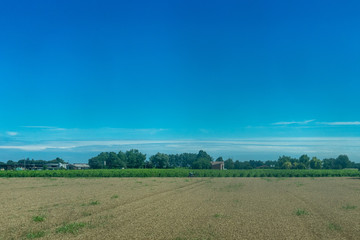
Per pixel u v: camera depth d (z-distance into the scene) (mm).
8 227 20453
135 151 192375
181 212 26906
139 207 29969
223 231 19516
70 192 45969
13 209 28547
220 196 40844
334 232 19516
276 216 25125
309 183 70625
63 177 101875
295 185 63656
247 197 39656
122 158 187000
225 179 89562
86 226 20719
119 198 37531
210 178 96188
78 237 17688
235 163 176375
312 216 25203
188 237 17969
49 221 22547
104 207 29672
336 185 63719
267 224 21766
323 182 74750
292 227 20828
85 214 25484
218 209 28828
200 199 37094
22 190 49938
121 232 19016
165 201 34906
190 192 46719
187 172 111062
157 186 59250
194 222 22312
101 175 106750
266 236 18359
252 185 63469
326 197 40125
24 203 32938
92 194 42719
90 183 68750
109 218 23719
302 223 22250
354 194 44312
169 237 17953
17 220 22875
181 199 37031
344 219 23953
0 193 44719
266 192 47156
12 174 105500
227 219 23594
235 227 20703
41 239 17312
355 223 22359
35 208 29125
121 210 27906
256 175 111312
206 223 21984
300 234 18938
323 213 26891
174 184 65875
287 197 39906
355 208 30109
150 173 108562
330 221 23109
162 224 21500
